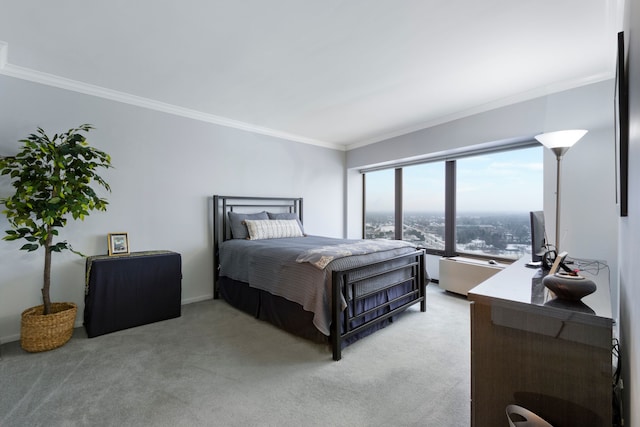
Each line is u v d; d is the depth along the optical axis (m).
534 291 1.28
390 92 2.93
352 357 2.15
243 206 3.99
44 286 2.32
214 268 3.64
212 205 3.67
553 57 2.26
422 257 3.12
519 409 1.03
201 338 2.48
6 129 2.40
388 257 2.69
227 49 2.15
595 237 2.55
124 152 3.00
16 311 2.44
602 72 2.49
